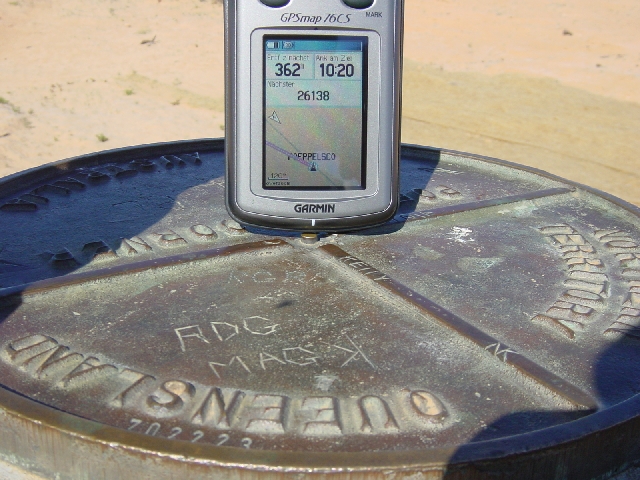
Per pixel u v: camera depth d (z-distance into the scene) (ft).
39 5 8.38
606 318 0.99
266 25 1.09
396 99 1.13
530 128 4.87
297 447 0.76
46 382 0.85
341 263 1.11
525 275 1.09
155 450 0.73
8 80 5.97
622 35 7.50
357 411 0.81
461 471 0.72
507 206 1.34
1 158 4.25
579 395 0.84
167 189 1.37
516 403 0.83
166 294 1.02
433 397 0.83
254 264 1.11
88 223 1.22
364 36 1.11
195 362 0.88
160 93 5.77
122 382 0.85
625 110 5.24
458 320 0.97
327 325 0.96
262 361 0.89
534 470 0.74
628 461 0.80
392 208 1.15
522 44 7.26
